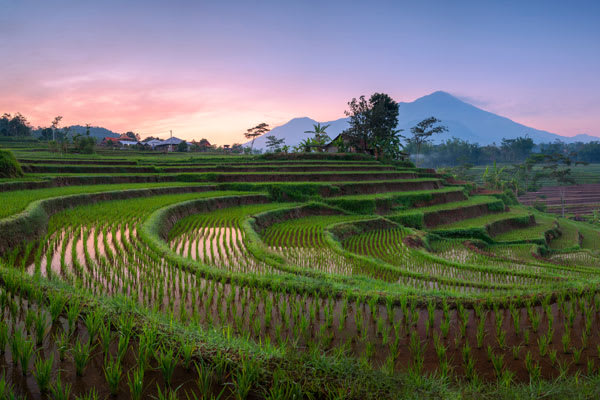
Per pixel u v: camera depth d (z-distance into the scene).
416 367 6.81
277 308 10.13
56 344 6.35
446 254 29.62
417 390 5.54
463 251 31.48
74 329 6.88
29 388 5.16
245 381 5.36
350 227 32.66
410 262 23.09
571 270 24.36
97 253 14.00
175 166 53.69
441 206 48.78
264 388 5.33
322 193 44.22
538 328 9.12
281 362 5.78
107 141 114.19
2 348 5.91
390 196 45.69
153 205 26.31
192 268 13.05
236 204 36.59
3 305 7.48
